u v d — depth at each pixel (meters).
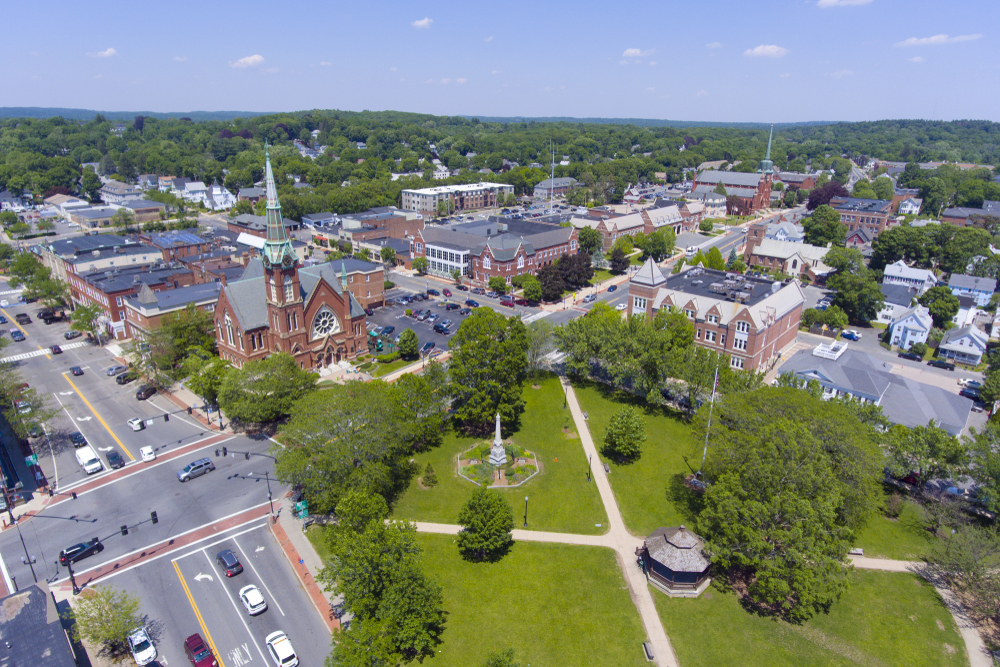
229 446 92.94
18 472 85.50
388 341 134.12
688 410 106.62
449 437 97.12
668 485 84.81
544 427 101.12
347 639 50.59
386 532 57.78
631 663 56.31
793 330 141.00
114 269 153.50
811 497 64.19
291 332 110.69
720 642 58.62
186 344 117.12
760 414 75.94
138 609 61.53
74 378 116.81
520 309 162.38
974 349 131.00
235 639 58.06
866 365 107.75
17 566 67.25
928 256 195.50
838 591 59.34
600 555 70.62
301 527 74.50
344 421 74.31
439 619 59.06
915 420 95.69
